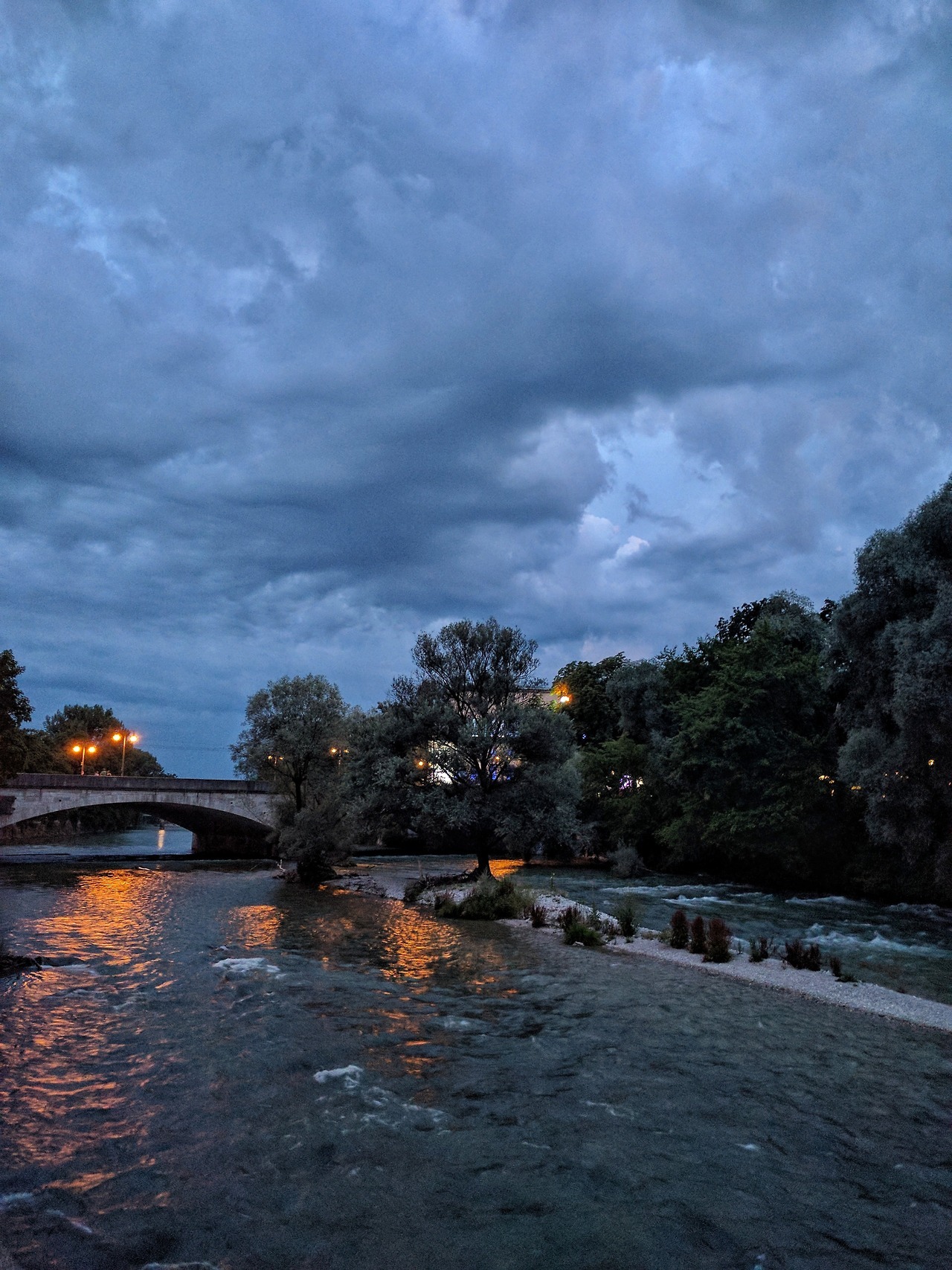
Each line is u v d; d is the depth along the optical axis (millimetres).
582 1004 17359
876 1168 9773
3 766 57531
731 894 44438
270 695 56062
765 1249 8016
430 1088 12234
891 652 36000
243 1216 8539
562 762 40219
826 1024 16047
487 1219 8523
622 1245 8062
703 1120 11141
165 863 60406
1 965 19859
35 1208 8617
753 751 48344
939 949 27000
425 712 37906
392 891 41125
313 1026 15305
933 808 35656
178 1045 14039
